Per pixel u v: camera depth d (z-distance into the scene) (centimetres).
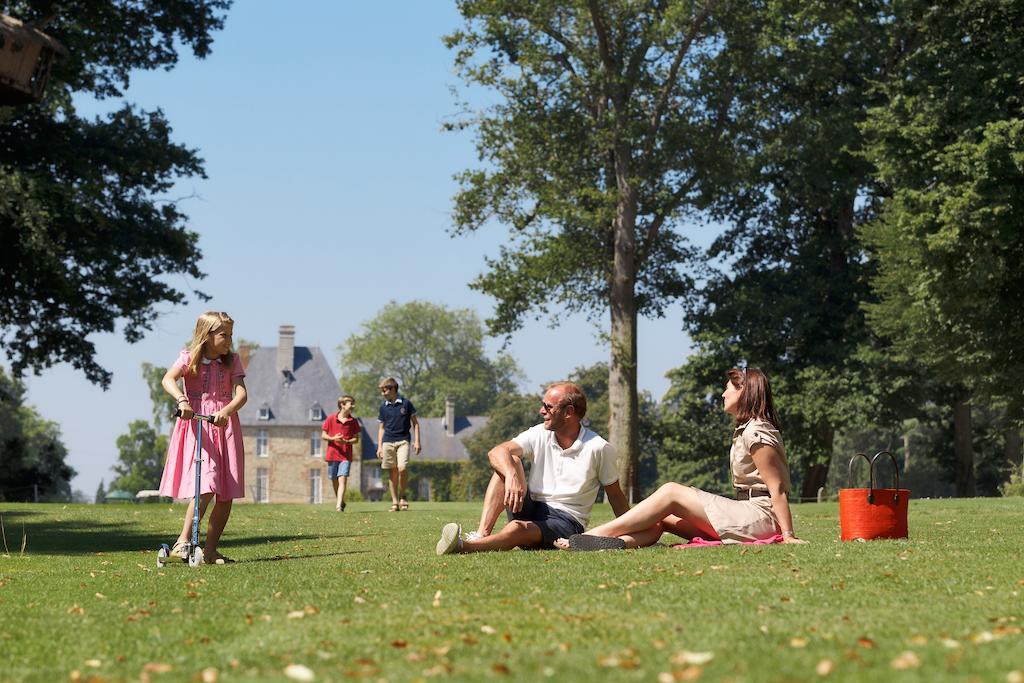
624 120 3809
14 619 562
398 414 2117
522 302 3912
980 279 2644
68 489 6506
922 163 2766
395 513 1912
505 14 3816
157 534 1462
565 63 3944
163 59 3394
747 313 4450
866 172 4234
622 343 3928
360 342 12481
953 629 445
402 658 412
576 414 899
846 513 884
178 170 3438
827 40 3803
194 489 885
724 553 757
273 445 10981
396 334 12519
